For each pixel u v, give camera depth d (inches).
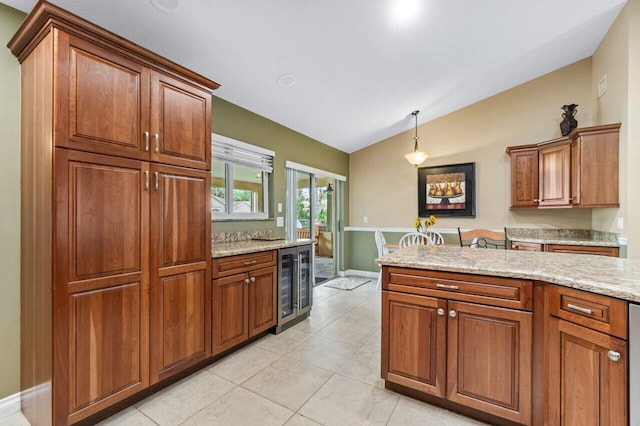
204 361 87.0
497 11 99.7
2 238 65.8
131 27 79.4
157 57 71.2
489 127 171.9
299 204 175.9
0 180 65.4
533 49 131.0
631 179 111.1
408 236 182.5
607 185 121.1
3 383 66.0
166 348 74.2
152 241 71.2
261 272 103.8
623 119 115.0
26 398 65.6
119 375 65.1
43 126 58.4
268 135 145.6
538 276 56.1
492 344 60.9
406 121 183.6
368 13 88.1
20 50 65.1
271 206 147.9
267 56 99.8
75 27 58.1
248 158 134.6
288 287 118.1
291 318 117.8
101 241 62.2
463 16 98.5
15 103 67.3
